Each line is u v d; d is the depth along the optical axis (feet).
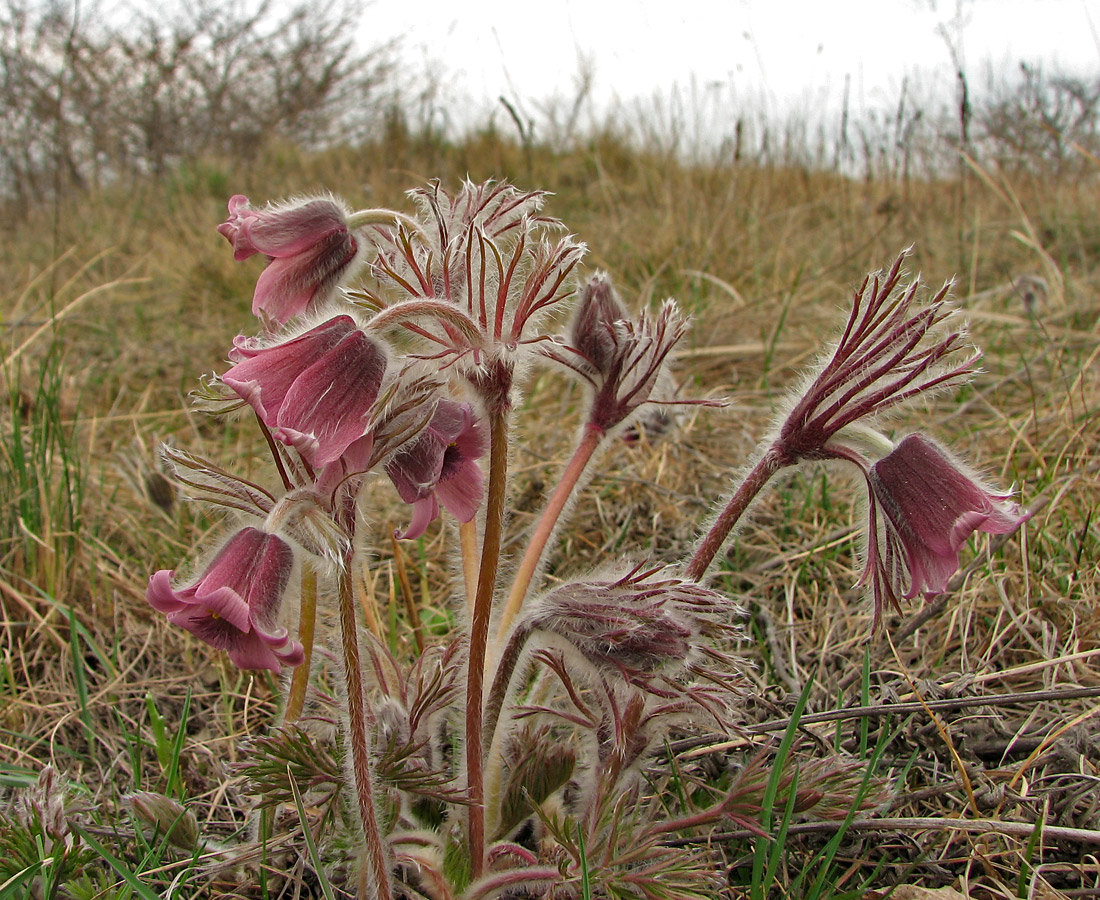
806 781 0.70
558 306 0.66
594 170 3.62
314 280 0.70
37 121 4.40
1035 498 1.12
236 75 5.61
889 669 0.95
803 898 0.70
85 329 2.09
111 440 1.53
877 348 0.68
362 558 0.63
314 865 0.62
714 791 0.79
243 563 0.54
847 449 0.71
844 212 2.64
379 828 0.64
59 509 1.14
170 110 5.32
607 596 0.66
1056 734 0.80
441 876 0.68
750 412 1.53
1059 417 1.35
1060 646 0.97
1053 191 2.71
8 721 0.94
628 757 0.72
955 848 0.76
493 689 0.68
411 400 0.59
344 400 0.57
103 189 3.98
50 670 1.01
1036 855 0.75
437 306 0.60
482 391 0.62
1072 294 1.93
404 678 0.78
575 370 0.80
